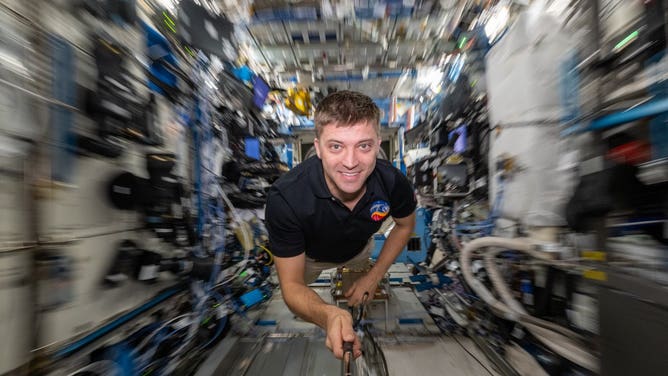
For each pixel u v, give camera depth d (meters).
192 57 1.89
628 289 0.80
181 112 1.79
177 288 1.80
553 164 1.42
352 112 1.11
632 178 0.81
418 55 3.13
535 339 1.55
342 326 1.00
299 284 1.36
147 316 1.59
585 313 1.25
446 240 2.49
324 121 1.15
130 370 1.31
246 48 2.94
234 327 2.17
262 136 3.12
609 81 0.87
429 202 2.89
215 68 2.15
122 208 1.34
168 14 1.69
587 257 0.95
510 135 1.66
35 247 0.93
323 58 3.25
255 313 2.39
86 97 1.12
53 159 1.01
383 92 4.25
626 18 0.84
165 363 1.55
